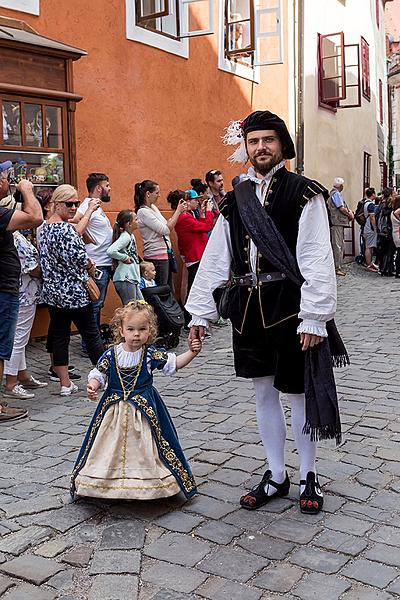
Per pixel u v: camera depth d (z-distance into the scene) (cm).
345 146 1748
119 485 350
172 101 983
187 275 898
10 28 666
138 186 815
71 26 799
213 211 896
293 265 327
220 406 536
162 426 362
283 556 309
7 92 671
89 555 313
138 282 716
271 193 331
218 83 1102
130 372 358
